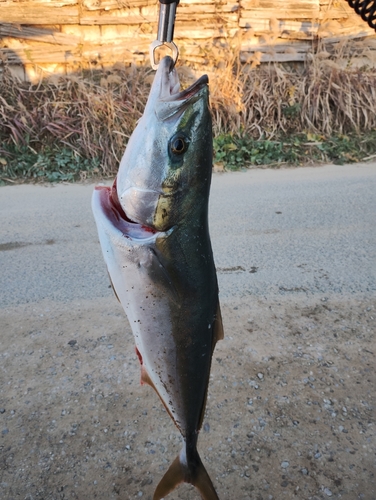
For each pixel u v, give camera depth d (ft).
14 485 2.18
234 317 3.38
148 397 2.68
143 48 8.82
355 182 6.60
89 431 2.46
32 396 2.68
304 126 8.84
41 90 8.29
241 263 4.25
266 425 2.49
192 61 8.94
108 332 3.25
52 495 2.14
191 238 1.53
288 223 5.16
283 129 8.65
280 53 9.38
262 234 4.88
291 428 2.47
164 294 1.54
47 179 7.23
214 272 1.66
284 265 4.18
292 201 5.88
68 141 7.90
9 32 8.35
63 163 7.48
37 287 3.87
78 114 7.98
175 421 1.74
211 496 1.80
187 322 1.59
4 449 2.36
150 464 2.29
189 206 1.51
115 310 3.52
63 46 8.61
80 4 8.45
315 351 3.03
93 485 2.19
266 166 7.70
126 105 8.18
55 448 2.37
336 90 8.92
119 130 7.91
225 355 2.98
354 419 2.52
